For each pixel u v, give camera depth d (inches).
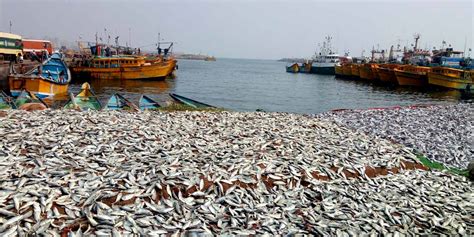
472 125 792.3
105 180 316.8
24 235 242.5
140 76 1943.9
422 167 460.4
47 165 337.4
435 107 1075.3
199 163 371.6
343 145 490.6
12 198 273.6
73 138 420.8
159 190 312.8
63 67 1330.0
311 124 636.7
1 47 1822.1
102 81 1929.1
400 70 2170.3
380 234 286.7
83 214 269.9
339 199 336.2
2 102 804.6
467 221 320.2
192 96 1582.2
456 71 1819.6
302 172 377.4
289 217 298.4
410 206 337.1
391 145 530.3
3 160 341.1
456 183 412.8
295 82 2679.6
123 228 259.3
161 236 257.0
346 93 1931.6
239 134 506.3
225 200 309.4
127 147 405.4
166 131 489.4
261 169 370.3
